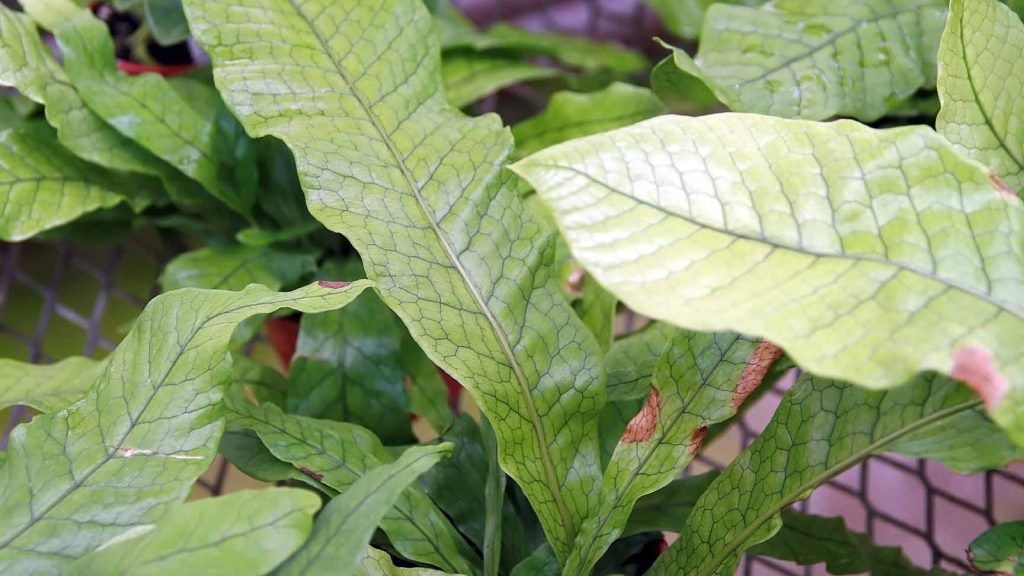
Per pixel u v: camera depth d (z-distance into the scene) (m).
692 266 0.41
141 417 0.49
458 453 0.60
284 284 0.71
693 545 0.53
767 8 0.64
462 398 0.80
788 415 0.51
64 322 0.91
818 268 0.41
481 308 0.53
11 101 0.77
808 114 0.61
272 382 0.67
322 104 0.56
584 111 0.70
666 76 0.62
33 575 0.46
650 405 0.54
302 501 0.43
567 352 0.54
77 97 0.69
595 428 0.55
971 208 0.43
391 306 0.52
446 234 0.54
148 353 0.50
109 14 0.94
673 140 0.43
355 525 0.43
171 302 0.51
